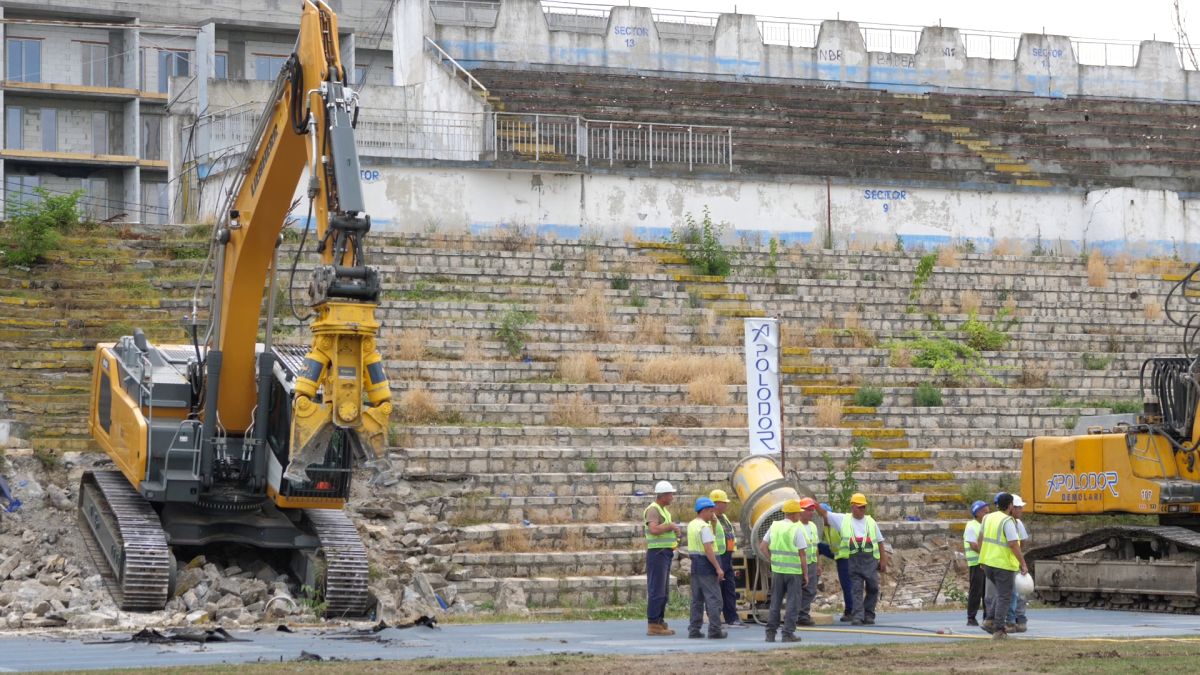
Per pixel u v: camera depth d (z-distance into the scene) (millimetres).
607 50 60719
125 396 24641
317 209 19641
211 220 42625
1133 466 26688
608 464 32625
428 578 26938
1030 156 56188
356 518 28641
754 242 46750
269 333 23906
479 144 47594
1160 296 46719
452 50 58344
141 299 36906
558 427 33656
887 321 42594
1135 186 53375
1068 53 66438
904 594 29359
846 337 41594
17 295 36438
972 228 49375
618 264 43219
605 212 45438
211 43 76000
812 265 44875
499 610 26453
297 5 79062
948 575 30500
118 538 23344
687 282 42656
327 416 18984
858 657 16938
